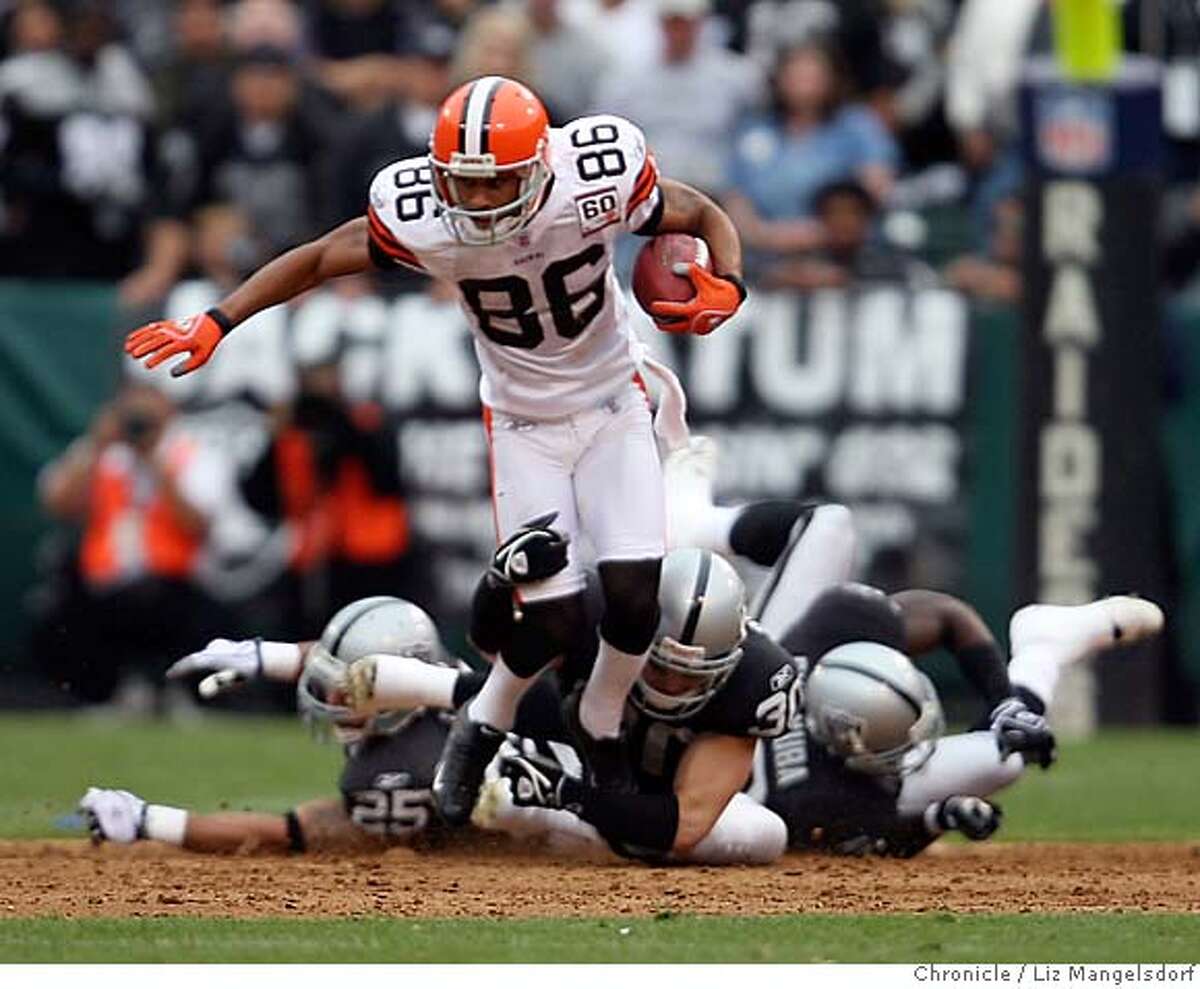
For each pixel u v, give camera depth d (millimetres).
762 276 50125
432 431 49906
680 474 30062
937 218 52625
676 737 27250
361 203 51500
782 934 22078
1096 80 47688
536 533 25203
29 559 51500
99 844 29062
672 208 25719
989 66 56656
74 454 50438
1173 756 44219
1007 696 29188
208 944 21594
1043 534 48031
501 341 25938
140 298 51469
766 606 29484
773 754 28516
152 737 46375
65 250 53562
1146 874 27766
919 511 49625
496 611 25688
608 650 25922
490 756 26516
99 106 53531
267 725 49875
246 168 52250
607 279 25844
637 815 26656
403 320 50031
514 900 24422
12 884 25594
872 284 50000
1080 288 47844
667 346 49844
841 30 55781
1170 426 50344
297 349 49844
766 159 52281
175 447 49594
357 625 27609
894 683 27469
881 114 55438
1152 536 48219
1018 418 48344
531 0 53688
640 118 52812
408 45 56688
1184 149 55125
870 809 28219
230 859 28047
